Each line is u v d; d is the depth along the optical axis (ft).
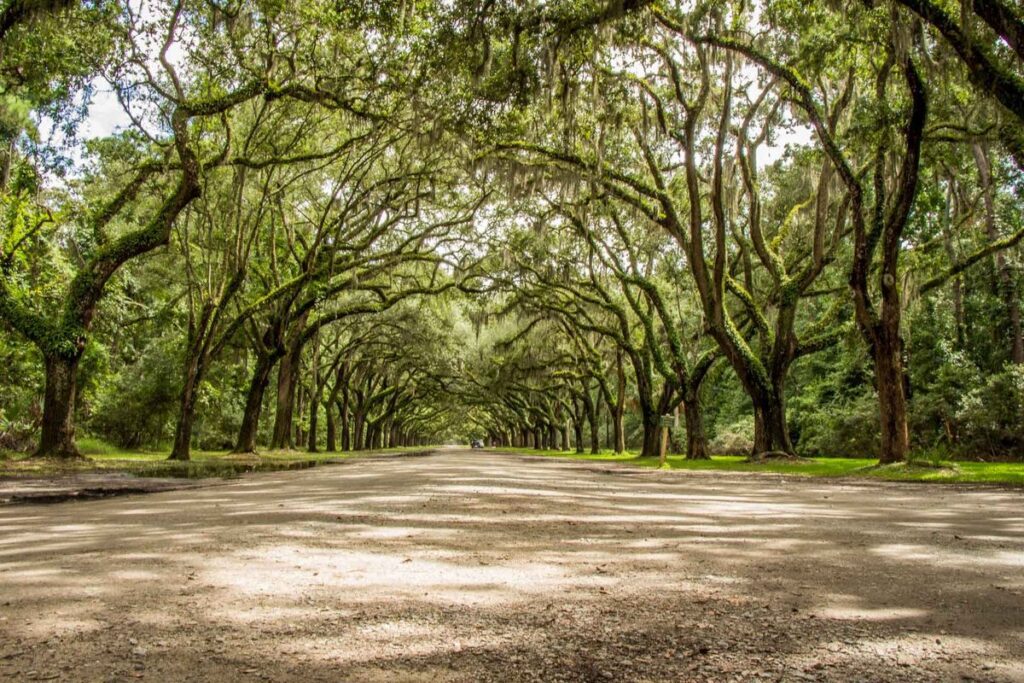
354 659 10.05
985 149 72.33
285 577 15.34
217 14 62.75
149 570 15.96
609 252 104.99
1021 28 38.47
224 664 9.80
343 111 73.51
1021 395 82.64
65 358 64.34
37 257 80.43
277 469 66.23
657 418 120.16
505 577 15.67
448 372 175.63
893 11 46.52
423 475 53.83
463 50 51.49
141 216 98.32
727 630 11.66
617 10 49.60
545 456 139.13
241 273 84.48
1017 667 9.87
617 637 11.23
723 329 80.02
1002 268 94.73
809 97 63.00
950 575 16.24
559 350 165.17
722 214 76.43
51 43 60.03
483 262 116.57
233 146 84.23
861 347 101.45
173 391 120.57
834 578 15.83
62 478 50.57
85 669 9.55
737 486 47.70
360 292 123.34
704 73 66.49
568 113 60.03
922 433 100.78
